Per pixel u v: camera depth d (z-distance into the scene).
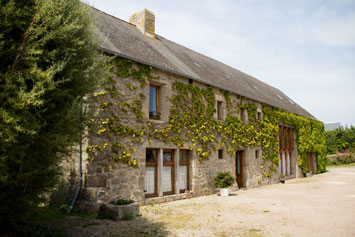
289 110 20.17
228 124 13.19
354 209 8.85
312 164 24.58
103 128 7.90
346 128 43.59
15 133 3.96
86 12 5.39
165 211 8.12
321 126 26.55
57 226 6.12
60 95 4.64
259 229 6.40
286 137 20.06
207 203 9.66
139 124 8.92
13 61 4.30
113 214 6.87
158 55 11.12
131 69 8.89
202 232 6.06
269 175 16.50
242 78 20.23
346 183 16.66
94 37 5.73
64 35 4.69
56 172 4.90
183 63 12.76
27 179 4.37
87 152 7.56
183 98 10.76
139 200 8.69
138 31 13.52
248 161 14.62
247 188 14.26
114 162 8.13
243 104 14.65
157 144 9.48
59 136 4.40
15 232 4.87
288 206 9.30
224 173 11.82
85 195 7.43
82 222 6.52
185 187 10.88
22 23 4.32
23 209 4.56
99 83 5.54
